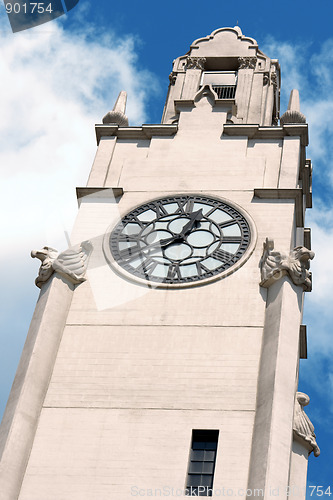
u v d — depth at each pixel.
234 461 39.94
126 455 40.56
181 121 55.16
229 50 62.22
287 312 44.34
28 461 40.69
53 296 45.84
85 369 43.50
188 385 42.50
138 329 44.75
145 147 54.41
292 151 53.12
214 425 41.12
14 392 42.59
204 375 42.78
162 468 40.12
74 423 41.69
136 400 42.22
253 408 41.47
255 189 50.62
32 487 39.94
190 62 61.81
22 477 40.22
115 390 42.62
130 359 43.69
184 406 41.81
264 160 52.84
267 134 54.22
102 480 39.94
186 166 52.72
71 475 40.16
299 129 54.03
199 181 51.84
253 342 43.75
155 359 43.56
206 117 55.41
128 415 41.75
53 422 41.78
